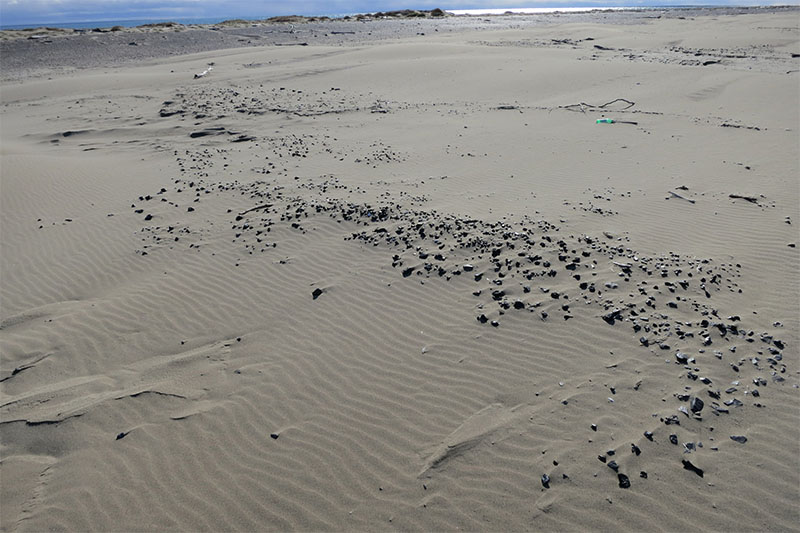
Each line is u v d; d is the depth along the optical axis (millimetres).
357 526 4730
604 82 26266
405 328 7430
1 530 4805
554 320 7305
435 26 68750
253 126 20562
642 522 4586
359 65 33281
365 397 6234
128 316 8156
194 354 7184
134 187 13570
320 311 7957
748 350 6508
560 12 112938
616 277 8203
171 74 32469
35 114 24078
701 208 10797
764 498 4711
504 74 28812
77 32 57156
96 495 5145
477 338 7090
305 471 5312
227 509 4953
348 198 11914
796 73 25906
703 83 24484
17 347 7566
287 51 40656
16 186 13547
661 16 77875
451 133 18266
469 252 9203
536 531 4570
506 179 13172
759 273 8258
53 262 9984
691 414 5613
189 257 9828
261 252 9820
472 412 5898
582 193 11953
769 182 12070
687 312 7312
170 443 5727
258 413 6090
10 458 5672
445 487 5047
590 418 5668
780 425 5426
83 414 6160
